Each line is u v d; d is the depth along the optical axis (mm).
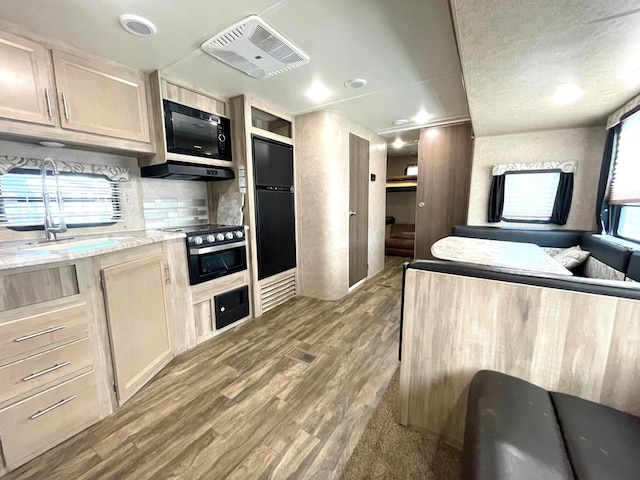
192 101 2377
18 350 1229
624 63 1630
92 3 1358
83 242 1900
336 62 2006
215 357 2168
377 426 1486
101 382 1531
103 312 1536
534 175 3195
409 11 1463
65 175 1974
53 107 1654
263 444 1381
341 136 3305
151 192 2500
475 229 3311
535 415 894
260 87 2461
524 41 1404
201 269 2352
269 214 3004
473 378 1171
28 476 1220
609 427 859
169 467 1261
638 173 2184
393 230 6398
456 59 1972
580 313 1010
